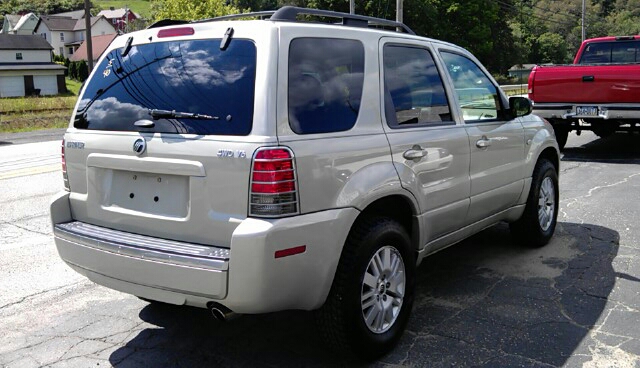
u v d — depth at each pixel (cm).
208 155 313
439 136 416
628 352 364
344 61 359
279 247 302
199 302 316
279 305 313
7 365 362
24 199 830
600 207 725
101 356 374
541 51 8494
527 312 426
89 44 2995
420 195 394
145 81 354
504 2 7181
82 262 357
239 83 319
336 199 330
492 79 514
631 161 1049
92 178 365
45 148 1498
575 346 373
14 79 6331
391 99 386
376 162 359
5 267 541
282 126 312
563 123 1068
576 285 477
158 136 333
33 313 441
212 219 314
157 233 338
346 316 338
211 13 4697
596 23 7519
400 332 378
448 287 479
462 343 380
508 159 509
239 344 388
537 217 564
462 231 465
